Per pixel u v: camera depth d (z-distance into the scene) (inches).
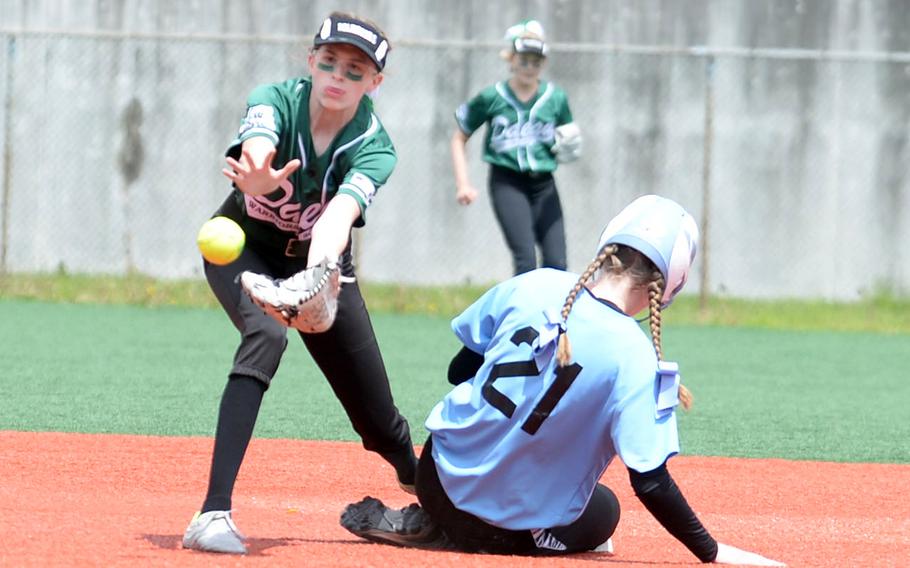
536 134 1417.3
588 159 2389.3
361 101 626.2
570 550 615.2
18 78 2413.9
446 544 617.6
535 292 586.6
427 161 2393.0
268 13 2432.3
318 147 611.8
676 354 1722.4
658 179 2394.2
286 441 1009.5
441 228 2385.6
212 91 2415.1
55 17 2426.2
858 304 2332.7
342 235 570.6
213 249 576.4
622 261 580.1
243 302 620.1
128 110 2420.0
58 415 1095.6
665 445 557.9
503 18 2402.8
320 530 676.7
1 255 2269.9
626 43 2396.7
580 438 573.0
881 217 2399.1
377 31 603.8
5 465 859.4
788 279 2400.3
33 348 1536.7
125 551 569.9
